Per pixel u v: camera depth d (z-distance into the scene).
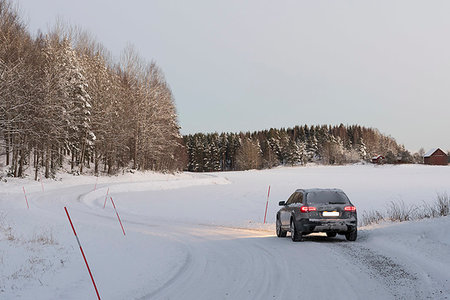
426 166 125.50
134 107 65.81
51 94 39.88
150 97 68.62
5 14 36.94
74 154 62.16
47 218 20.09
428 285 6.80
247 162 152.00
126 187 48.31
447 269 7.66
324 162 167.38
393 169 116.56
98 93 58.88
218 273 8.75
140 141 68.56
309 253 10.66
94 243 13.39
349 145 184.75
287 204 14.63
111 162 63.47
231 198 41.50
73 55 52.81
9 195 33.94
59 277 8.45
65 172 56.78
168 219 23.70
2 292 7.12
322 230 12.42
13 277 8.11
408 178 79.00
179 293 7.16
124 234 16.02
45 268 9.11
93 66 59.56
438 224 11.30
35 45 44.56
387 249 10.34
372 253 10.01
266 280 7.86
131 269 9.47
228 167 180.00
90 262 10.23
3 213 20.23
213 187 59.12
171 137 79.06
